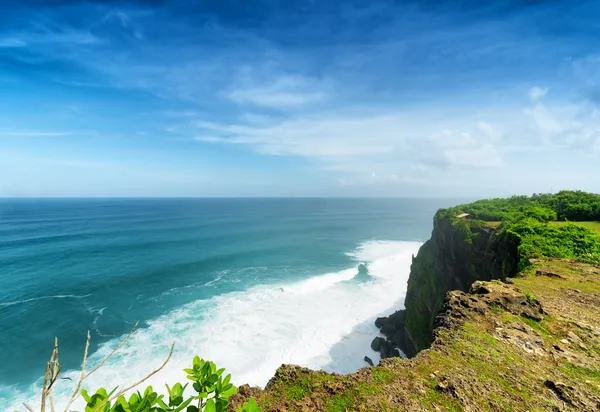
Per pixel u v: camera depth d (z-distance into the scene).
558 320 10.29
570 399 6.68
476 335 9.23
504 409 6.42
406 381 7.19
